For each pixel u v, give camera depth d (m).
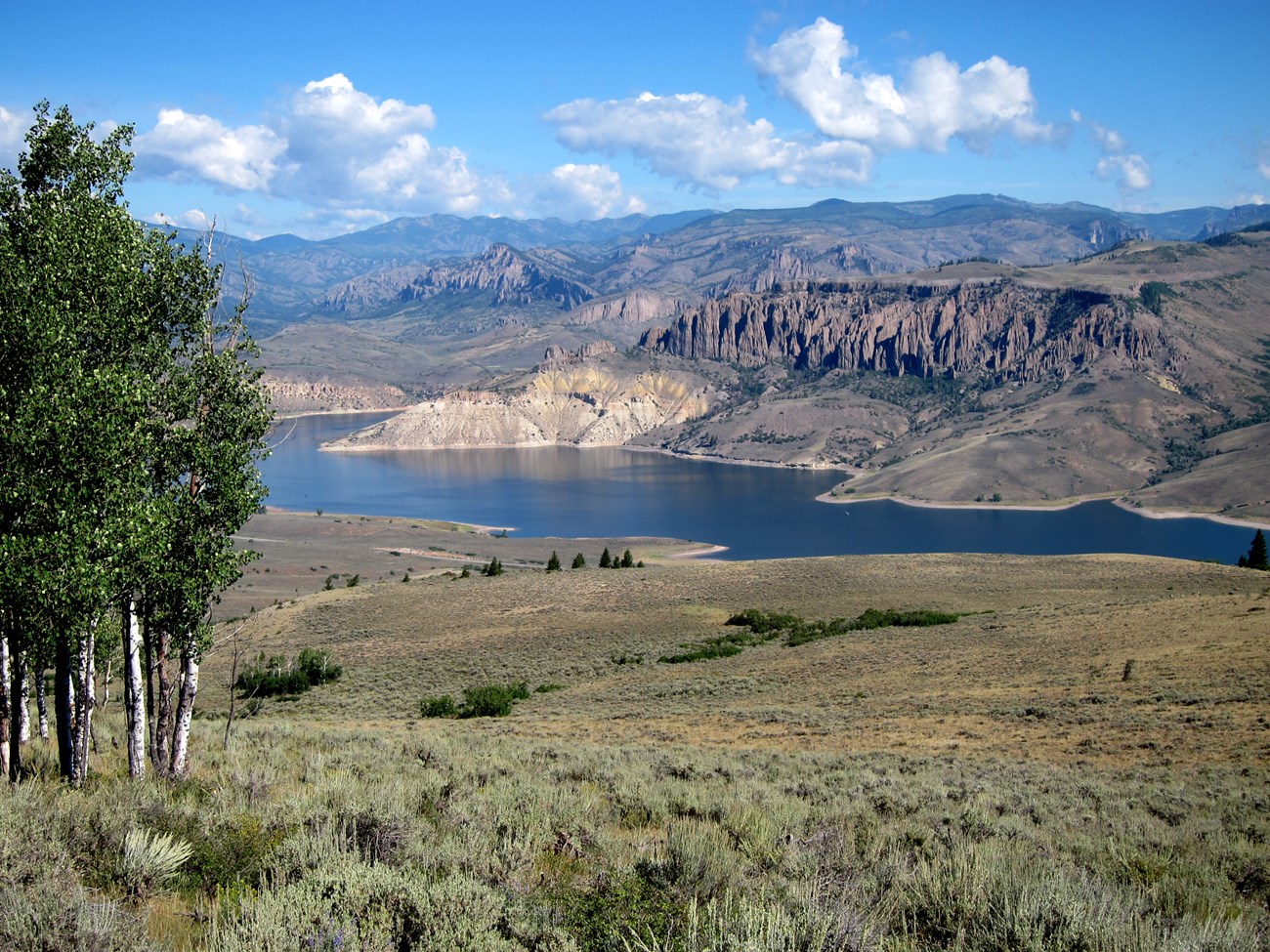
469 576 108.00
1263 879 10.74
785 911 6.62
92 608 14.47
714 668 52.75
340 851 8.45
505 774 18.31
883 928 6.84
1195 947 6.50
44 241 17.16
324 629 78.31
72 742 15.02
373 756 20.39
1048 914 6.78
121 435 14.80
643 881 7.90
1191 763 23.41
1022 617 58.47
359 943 6.15
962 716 33.25
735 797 15.23
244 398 18.44
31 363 14.90
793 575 95.75
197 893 7.99
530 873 8.61
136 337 17.70
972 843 10.64
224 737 24.97
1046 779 20.86
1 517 14.06
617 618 76.38
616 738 31.53
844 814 13.84
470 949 6.23
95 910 6.53
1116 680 36.78
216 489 17.34
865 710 35.97
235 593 139.12
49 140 18.91
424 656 65.69
